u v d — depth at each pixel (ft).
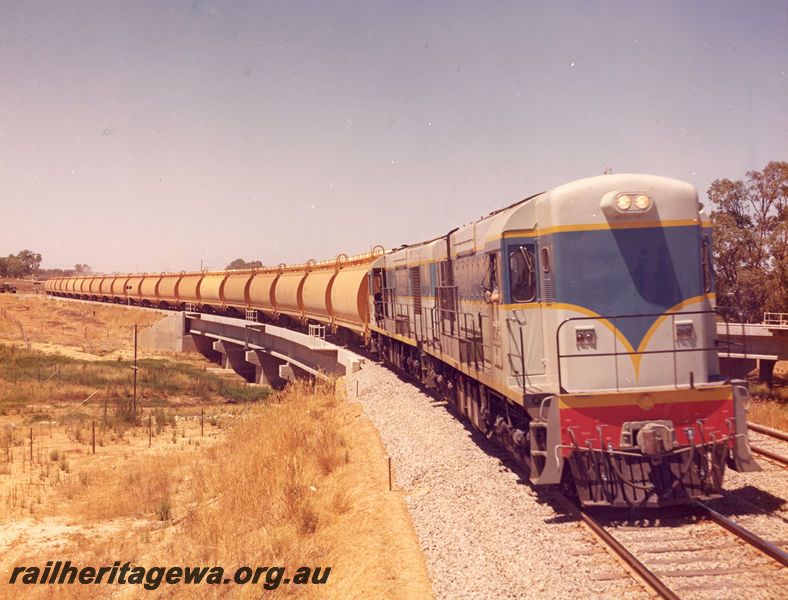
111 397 110.63
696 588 18.47
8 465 67.46
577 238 26.32
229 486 43.83
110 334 196.65
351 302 79.92
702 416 24.40
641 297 26.14
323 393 65.31
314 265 107.14
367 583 22.13
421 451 36.37
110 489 56.24
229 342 155.02
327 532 29.19
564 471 26.91
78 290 285.84
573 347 26.16
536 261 28.53
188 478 56.90
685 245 26.40
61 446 77.05
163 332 182.50
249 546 31.35
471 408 38.81
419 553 23.15
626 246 26.23
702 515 24.41
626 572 19.76
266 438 49.52
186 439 80.28
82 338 188.44
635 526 23.75
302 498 33.60
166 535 40.57
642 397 24.29
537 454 25.44
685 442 24.21
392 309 68.08
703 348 25.95
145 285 215.10
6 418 93.66
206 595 27.02
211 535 35.22
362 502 30.63
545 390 26.32
